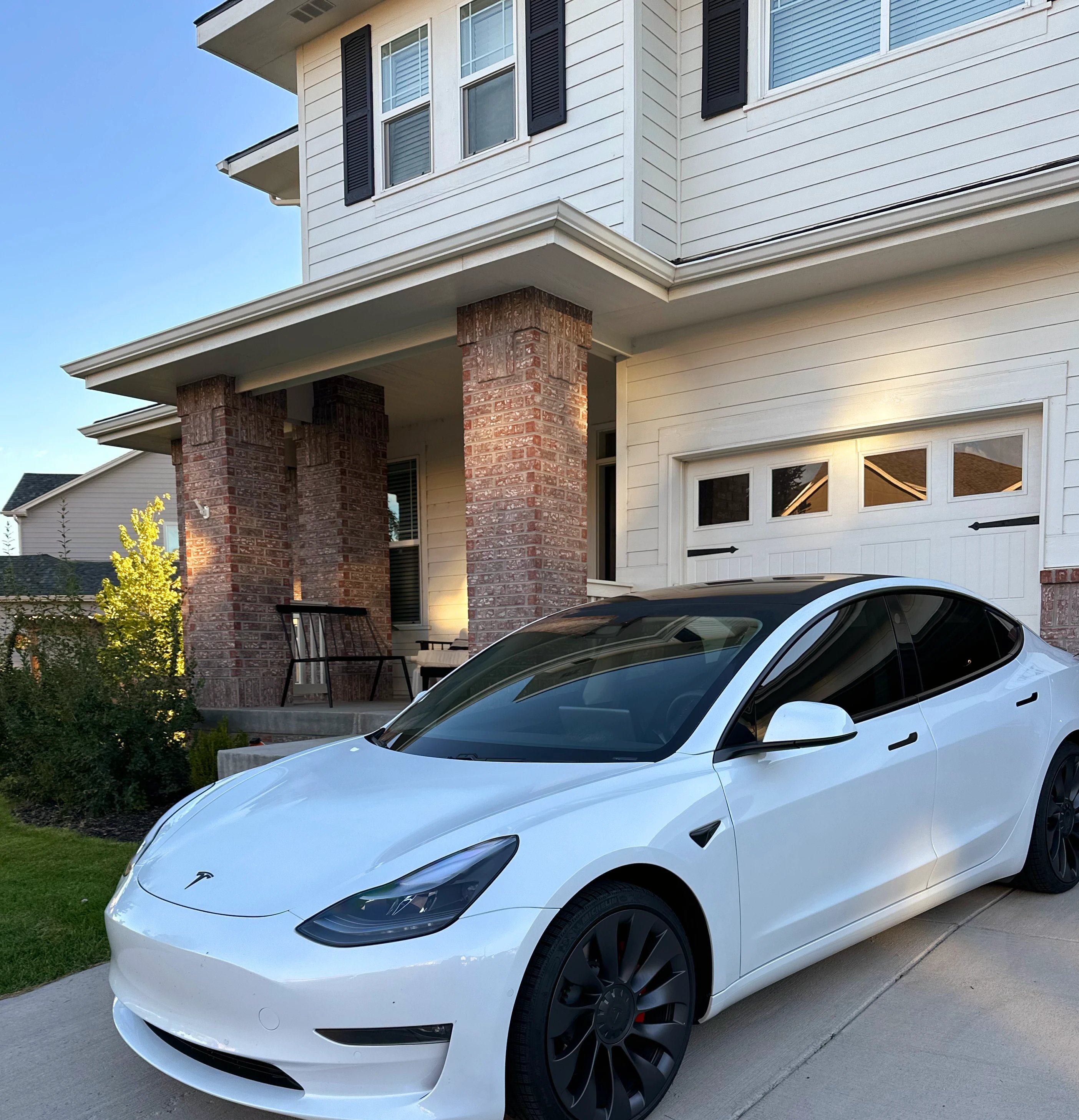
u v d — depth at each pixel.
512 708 3.05
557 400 6.64
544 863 2.06
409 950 1.91
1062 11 6.11
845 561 6.90
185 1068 2.13
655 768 2.45
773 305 7.02
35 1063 2.69
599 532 10.45
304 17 9.34
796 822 2.59
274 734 7.66
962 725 3.22
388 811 2.40
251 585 8.75
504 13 8.16
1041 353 5.93
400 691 11.51
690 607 3.26
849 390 6.71
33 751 7.60
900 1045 2.51
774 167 7.24
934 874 3.06
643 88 7.33
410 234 8.83
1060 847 3.72
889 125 6.75
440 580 11.79
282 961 1.94
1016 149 6.25
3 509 23.47
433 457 11.94
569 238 5.81
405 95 8.95
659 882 2.33
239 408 8.76
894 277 6.46
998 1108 2.18
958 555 6.40
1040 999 2.73
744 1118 2.20
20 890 4.60
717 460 7.57
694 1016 2.39
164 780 7.05
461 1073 1.90
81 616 8.46
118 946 2.28
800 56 7.23
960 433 6.41
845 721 2.50
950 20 6.59
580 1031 2.06
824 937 2.68
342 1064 1.91
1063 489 5.84
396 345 7.50
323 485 10.22
